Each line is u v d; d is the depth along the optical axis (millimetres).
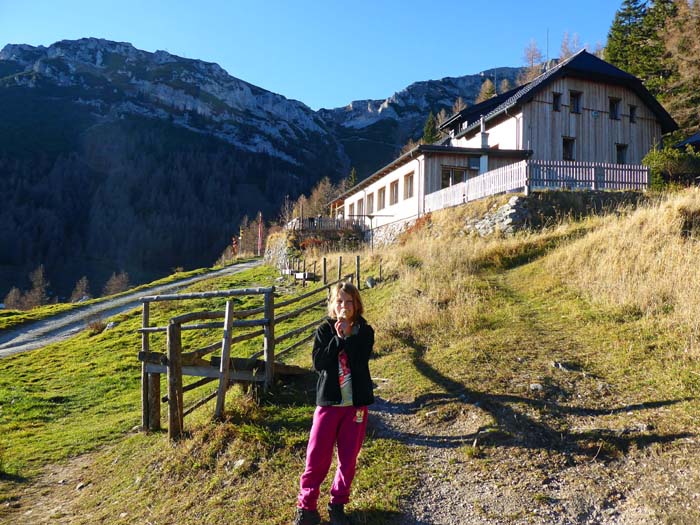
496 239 16609
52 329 24344
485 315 9500
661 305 8172
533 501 4172
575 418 5398
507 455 4879
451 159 25078
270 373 6836
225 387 6359
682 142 28188
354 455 4098
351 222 31656
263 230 74750
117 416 10234
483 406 5883
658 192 17875
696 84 37344
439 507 4258
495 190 19484
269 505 4547
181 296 7871
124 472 6500
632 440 4809
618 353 6957
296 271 22984
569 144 26969
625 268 10047
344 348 4152
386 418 6023
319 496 4566
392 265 15945
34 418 10711
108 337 18734
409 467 4895
